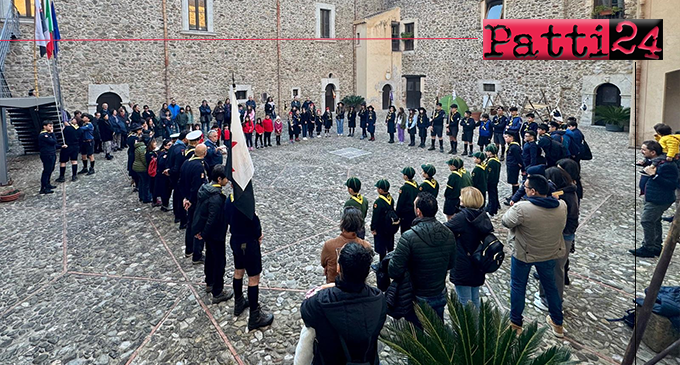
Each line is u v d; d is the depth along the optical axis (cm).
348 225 342
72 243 616
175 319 421
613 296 436
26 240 630
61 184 934
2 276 520
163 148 741
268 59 1920
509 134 758
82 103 1455
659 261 190
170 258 563
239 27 1811
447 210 589
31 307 451
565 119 1617
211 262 464
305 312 221
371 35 2170
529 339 242
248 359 359
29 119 1212
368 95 2200
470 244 336
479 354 240
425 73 2208
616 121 1391
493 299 437
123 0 1505
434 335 248
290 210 747
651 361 198
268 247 586
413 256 299
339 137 1603
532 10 1617
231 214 393
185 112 1555
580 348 354
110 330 406
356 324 209
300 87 2052
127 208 773
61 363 362
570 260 521
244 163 376
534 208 340
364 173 1012
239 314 425
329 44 2139
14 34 1273
